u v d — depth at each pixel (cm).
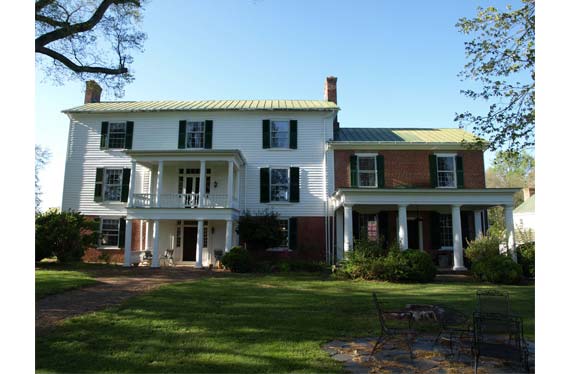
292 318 855
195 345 651
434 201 1761
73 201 2173
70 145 2227
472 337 682
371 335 738
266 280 1471
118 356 594
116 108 2248
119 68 1409
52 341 667
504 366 575
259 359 584
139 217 1891
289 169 2145
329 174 2119
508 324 565
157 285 1280
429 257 1570
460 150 2125
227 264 1741
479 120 1284
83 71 1310
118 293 1119
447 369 561
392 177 2105
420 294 1202
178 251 2117
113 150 2205
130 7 1393
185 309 920
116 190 2173
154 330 740
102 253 2097
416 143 2084
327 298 1105
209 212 1883
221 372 532
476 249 1702
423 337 740
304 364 565
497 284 1486
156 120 2214
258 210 2108
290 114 2202
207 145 2169
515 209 3684
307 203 2114
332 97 2442
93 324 775
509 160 1309
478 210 2131
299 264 1845
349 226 1727
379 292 1239
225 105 2327
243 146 2175
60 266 1798
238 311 913
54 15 1231
